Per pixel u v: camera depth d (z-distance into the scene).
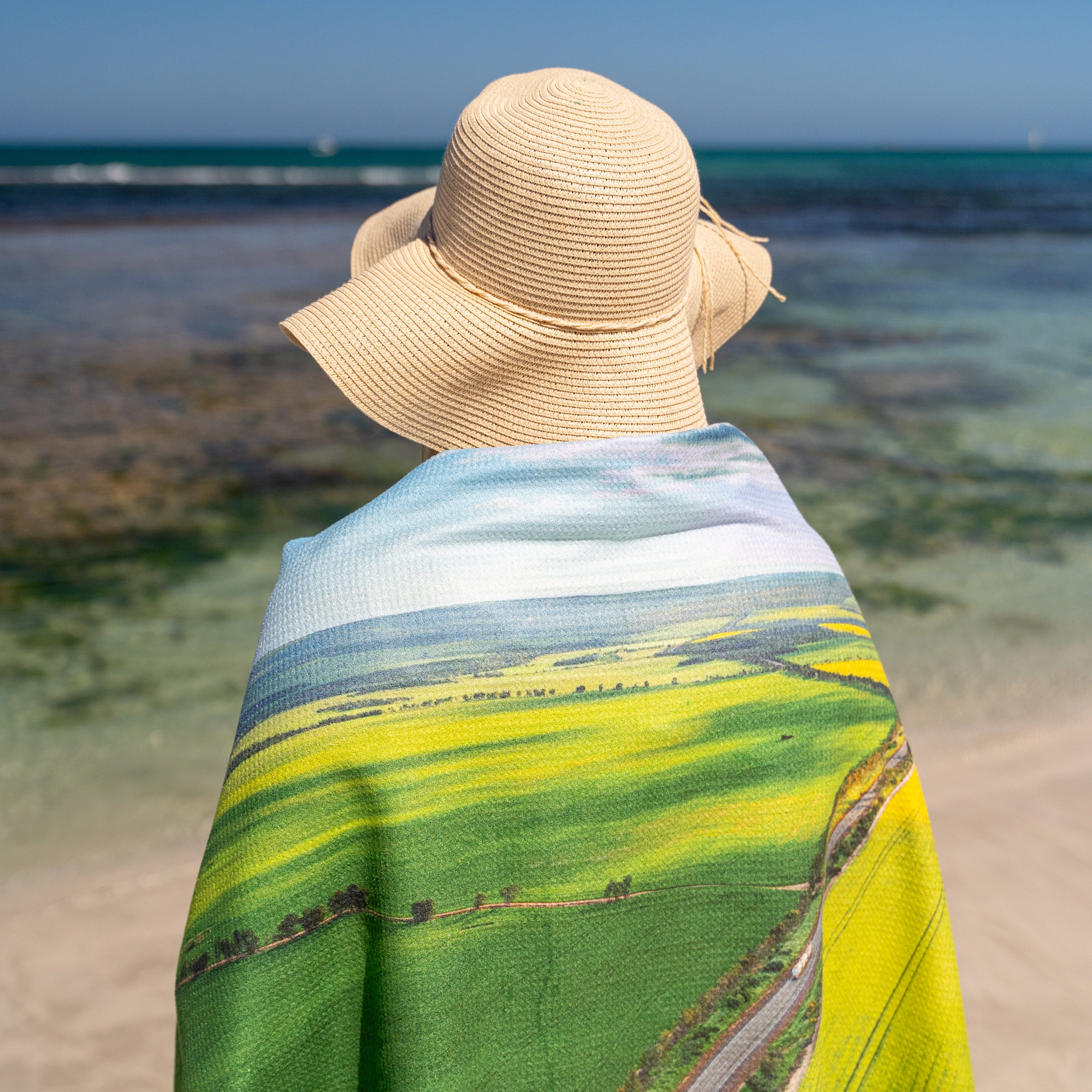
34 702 3.87
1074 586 5.08
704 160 135.12
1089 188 64.56
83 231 26.09
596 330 0.81
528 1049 0.75
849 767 0.84
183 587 5.07
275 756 0.71
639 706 0.74
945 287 18.17
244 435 7.89
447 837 0.72
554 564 0.75
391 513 0.75
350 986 0.73
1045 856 2.97
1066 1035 2.32
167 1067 2.28
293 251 22.08
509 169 0.78
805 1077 0.79
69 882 2.86
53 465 6.97
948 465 7.22
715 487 0.81
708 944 0.77
